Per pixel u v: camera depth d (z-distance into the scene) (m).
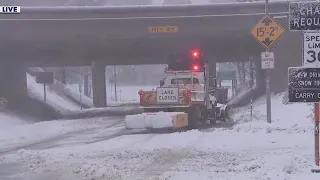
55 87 113.44
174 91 39.09
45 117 69.38
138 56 86.56
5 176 20.95
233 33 62.28
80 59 89.56
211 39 66.50
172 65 43.78
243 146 27.48
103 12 61.75
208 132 34.59
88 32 62.19
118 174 20.36
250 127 35.34
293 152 24.17
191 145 28.86
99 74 99.50
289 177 17.89
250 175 18.95
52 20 61.47
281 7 60.00
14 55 73.19
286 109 46.81
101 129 44.62
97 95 100.06
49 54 76.69
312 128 33.53
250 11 60.84
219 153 25.56
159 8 61.84
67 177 20.14
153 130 38.53
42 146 32.16
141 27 62.16
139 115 37.00
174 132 36.91
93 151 28.02
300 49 61.62
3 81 72.38
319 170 18.73
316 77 18.62
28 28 61.44
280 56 62.62
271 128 34.19
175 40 66.50
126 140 32.44
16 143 34.56
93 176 20.06
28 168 22.86
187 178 19.05
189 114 40.16
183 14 61.81
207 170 20.86
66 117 69.56
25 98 79.19
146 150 27.52
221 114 47.91
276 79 63.03
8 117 59.38
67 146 31.39
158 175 20.05
